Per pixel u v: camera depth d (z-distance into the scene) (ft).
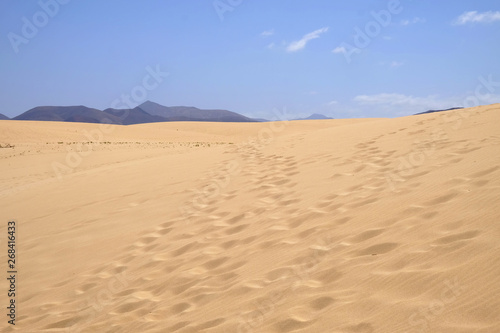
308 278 13.73
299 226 19.43
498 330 8.46
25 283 20.16
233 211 24.63
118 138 172.65
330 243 16.29
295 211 21.98
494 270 10.55
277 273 14.82
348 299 11.55
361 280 12.44
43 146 116.88
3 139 149.07
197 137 196.95
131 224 26.13
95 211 30.94
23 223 31.40
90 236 25.35
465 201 16.17
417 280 11.34
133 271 18.75
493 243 11.93
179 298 14.97
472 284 10.30
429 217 15.80
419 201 18.06
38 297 18.24
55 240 25.75
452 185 19.06
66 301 17.21
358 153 34.58
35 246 25.34
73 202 35.58
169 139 182.80
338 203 21.39
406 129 43.29
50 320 15.65
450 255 12.14
